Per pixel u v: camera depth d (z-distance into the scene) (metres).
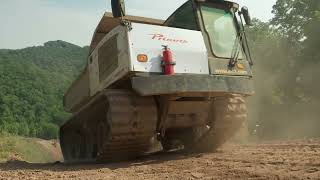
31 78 87.94
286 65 28.12
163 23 9.76
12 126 63.56
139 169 7.00
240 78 8.70
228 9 9.38
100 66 9.23
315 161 6.21
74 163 10.13
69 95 14.14
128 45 7.83
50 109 78.31
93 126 10.02
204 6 9.13
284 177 5.09
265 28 29.83
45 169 8.47
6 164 11.01
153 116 8.15
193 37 8.59
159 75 7.85
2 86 80.06
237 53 9.01
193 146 9.57
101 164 8.51
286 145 10.23
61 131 14.37
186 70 8.21
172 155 8.97
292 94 26.91
